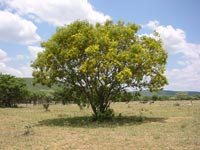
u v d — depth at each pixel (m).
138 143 18.19
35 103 98.69
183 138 19.64
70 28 29.45
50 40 29.78
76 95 34.44
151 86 32.75
